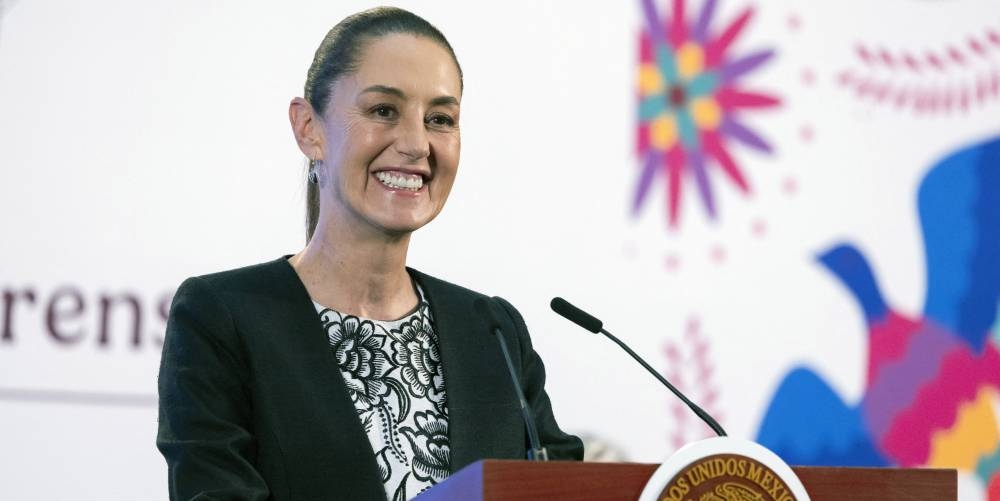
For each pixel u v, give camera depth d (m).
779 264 11.57
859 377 11.59
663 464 5.44
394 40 7.37
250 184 10.70
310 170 7.76
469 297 7.76
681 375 11.26
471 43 11.22
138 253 10.38
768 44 11.79
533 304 11.05
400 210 7.20
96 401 10.13
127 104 10.51
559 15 11.42
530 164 11.21
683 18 11.66
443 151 7.38
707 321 11.38
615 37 11.52
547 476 5.25
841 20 11.98
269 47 10.86
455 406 7.18
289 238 10.73
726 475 5.52
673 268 11.37
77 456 10.05
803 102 11.80
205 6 10.76
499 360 7.51
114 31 10.57
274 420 6.73
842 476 5.77
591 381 11.06
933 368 11.75
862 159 11.86
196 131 10.63
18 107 10.29
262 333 6.92
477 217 11.03
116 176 10.41
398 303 7.51
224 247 10.59
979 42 12.28
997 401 11.80
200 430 6.60
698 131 11.56
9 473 9.90
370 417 7.05
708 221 11.48
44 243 10.17
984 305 11.91
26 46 10.38
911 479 5.84
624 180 11.38
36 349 10.05
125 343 10.26
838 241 11.72
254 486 6.48
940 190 11.98
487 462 5.14
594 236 11.25
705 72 11.64
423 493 5.62
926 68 12.10
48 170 10.27
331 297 7.35
